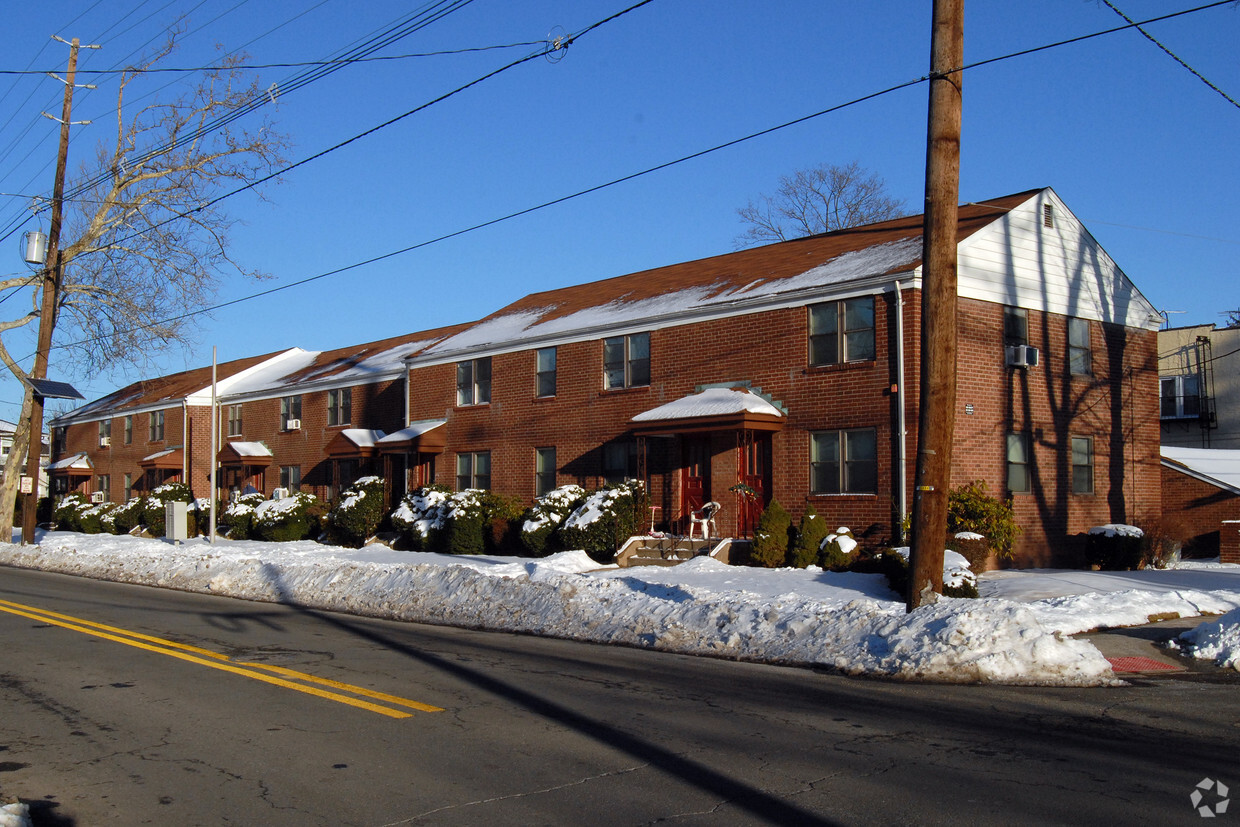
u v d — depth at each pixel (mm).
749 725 8180
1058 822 5695
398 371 34844
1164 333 36688
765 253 27766
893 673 10406
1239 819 5723
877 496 20219
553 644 13320
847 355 21141
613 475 26062
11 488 32969
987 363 21078
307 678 10273
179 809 6105
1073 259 23375
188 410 47062
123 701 9133
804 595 15578
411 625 15438
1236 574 19500
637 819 5816
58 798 6328
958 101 12742
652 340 25297
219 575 21391
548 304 32625
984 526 19500
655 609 13922
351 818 5906
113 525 43000
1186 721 8281
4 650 12086
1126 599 14406
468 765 6988
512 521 27094
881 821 5746
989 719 8375
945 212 12648
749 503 22391
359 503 31266
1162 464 27750
